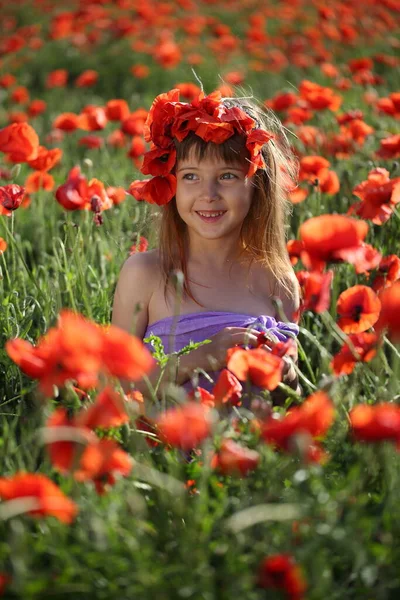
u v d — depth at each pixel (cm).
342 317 220
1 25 1290
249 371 200
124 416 176
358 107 641
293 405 273
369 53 983
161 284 290
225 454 181
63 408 231
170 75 959
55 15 1248
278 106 528
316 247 201
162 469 202
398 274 270
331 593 166
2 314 293
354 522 168
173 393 188
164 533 181
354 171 479
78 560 174
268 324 279
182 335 282
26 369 178
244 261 296
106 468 172
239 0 1311
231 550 167
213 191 275
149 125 284
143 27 1087
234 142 275
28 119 709
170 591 163
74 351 163
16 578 159
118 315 296
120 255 362
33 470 199
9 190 300
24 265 304
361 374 234
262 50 938
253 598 160
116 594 164
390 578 169
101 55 1042
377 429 172
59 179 534
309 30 938
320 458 184
